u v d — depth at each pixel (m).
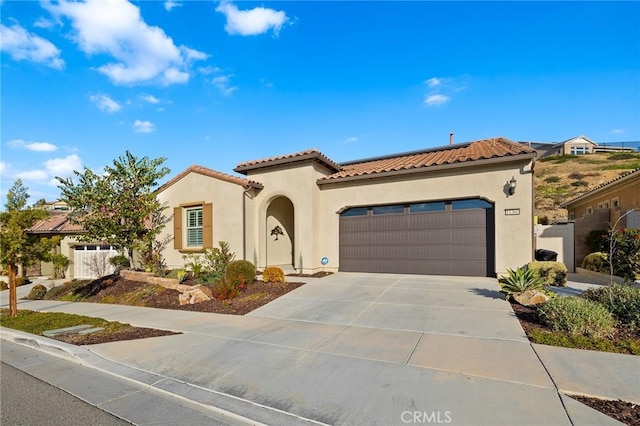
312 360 5.25
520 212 10.95
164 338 6.76
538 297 7.89
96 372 5.39
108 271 20.78
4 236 9.33
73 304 11.91
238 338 6.54
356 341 6.05
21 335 7.50
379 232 13.55
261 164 14.84
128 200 14.07
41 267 23.88
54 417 3.94
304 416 3.75
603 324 5.72
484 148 14.30
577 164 48.84
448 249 12.27
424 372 4.63
